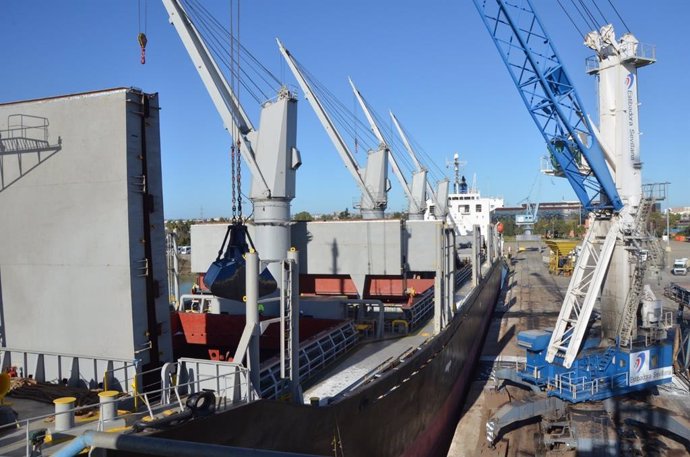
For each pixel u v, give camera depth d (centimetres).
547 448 1792
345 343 1517
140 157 909
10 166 985
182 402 830
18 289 991
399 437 1401
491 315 4119
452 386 2038
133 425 666
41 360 962
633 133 2267
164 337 957
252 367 894
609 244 2170
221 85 1555
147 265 917
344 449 1076
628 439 1823
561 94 2472
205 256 2138
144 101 909
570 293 2173
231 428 762
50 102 939
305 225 2067
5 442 663
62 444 650
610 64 2306
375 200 3300
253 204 1638
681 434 1808
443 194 4919
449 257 1922
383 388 1255
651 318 2242
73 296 941
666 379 2172
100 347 922
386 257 1973
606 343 2298
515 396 2250
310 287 2091
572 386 1966
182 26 1490
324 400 1085
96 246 913
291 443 905
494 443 1894
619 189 2261
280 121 1562
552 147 2512
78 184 924
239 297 981
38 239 966
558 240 7662
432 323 1939
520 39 2536
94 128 903
